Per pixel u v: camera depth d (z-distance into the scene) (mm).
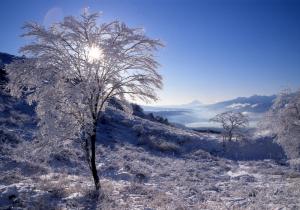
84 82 13164
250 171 29000
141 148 37250
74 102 13508
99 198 13188
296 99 22469
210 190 19078
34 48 13789
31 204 11516
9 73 13930
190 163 32375
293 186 19703
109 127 42969
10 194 11961
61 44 14062
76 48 13602
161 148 39250
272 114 23828
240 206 14523
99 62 13094
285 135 22531
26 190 12805
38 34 13828
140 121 50625
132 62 14648
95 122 14672
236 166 32812
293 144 22344
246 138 44406
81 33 14273
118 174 22094
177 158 35750
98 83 13820
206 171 28188
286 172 27719
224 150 42781
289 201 15461
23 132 28969
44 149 13898
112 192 15125
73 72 13789
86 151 14969
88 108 14242
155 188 17953
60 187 14305
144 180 21422
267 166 32719
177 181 21688
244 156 41344
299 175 25750
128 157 29891
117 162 26469
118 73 14352
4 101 37031
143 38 14469
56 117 13898
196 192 17828
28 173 18266
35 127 32000
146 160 30328
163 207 12836
